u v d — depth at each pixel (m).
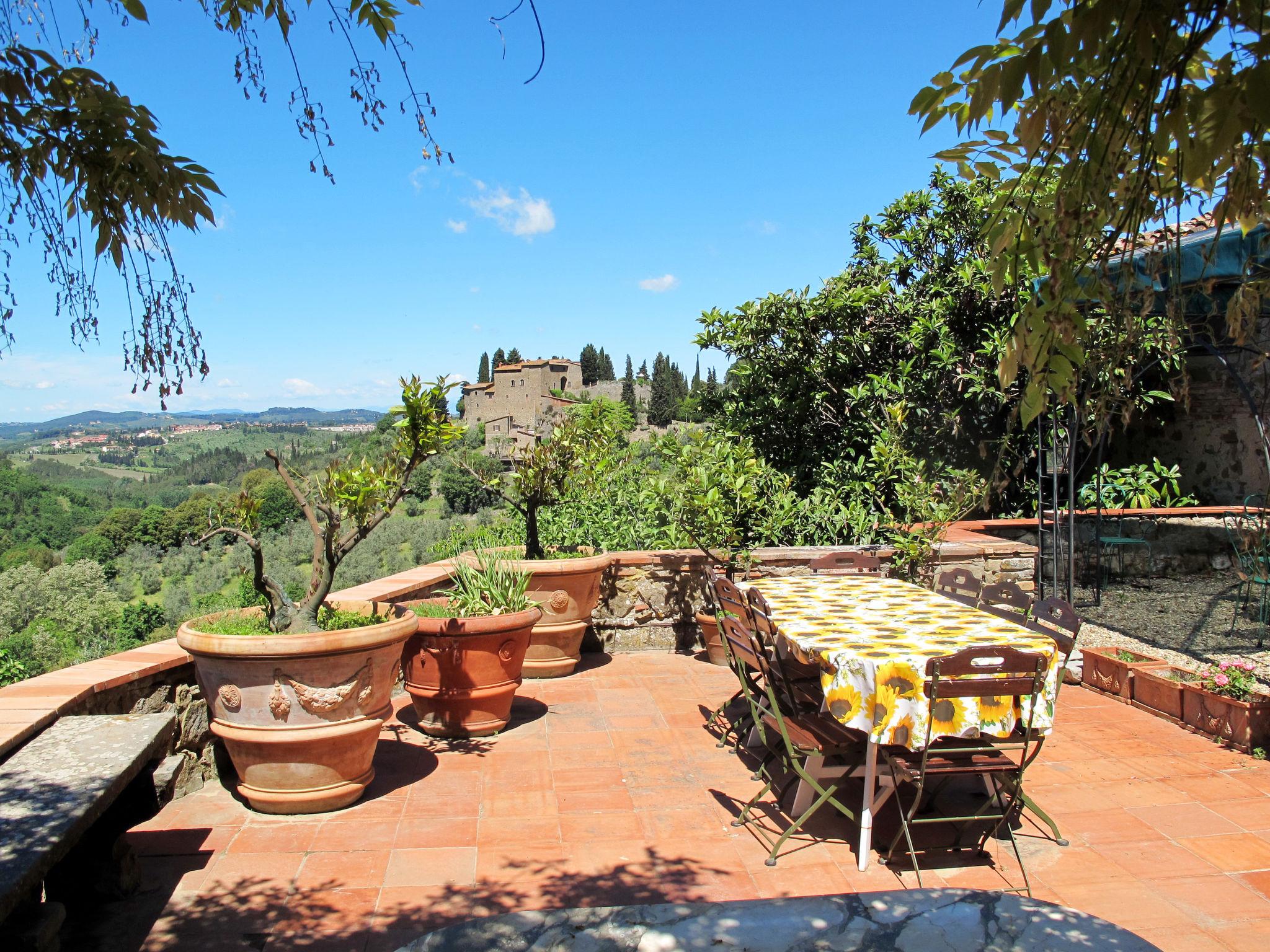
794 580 5.21
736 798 3.98
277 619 3.98
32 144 2.47
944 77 1.83
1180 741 4.72
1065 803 3.92
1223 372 7.94
